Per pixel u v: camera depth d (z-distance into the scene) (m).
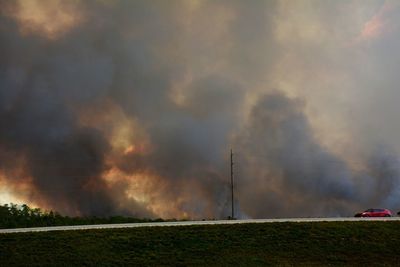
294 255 52.16
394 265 50.06
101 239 55.97
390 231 60.84
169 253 52.09
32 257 49.91
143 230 59.75
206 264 48.97
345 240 57.03
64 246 53.41
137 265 48.59
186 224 63.47
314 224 63.03
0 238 55.81
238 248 53.91
